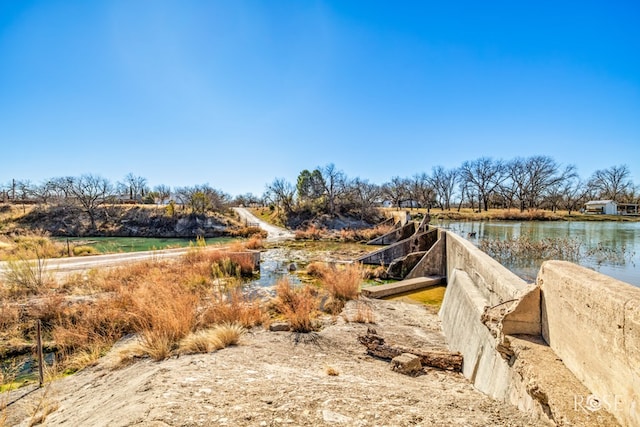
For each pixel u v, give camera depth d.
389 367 6.12
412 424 3.12
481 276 7.18
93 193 46.75
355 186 55.12
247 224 45.12
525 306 3.78
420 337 8.13
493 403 3.68
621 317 2.31
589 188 70.00
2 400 5.52
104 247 30.36
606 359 2.48
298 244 31.11
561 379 2.87
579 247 18.73
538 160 63.50
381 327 8.88
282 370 5.61
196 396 3.96
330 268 16.44
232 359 6.17
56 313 9.25
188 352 6.71
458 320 7.42
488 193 67.12
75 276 12.64
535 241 21.12
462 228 35.28
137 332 8.39
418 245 19.95
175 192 68.31
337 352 7.03
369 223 46.81
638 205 58.41
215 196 53.44
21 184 52.81
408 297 12.63
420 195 71.44
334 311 10.65
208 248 20.42
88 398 5.20
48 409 4.97
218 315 8.91
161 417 3.30
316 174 55.62
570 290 3.06
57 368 6.95
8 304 9.55
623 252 17.58
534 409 3.09
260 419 3.30
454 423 3.08
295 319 8.65
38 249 17.94
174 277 13.48
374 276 16.55
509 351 3.76
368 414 3.39
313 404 3.67
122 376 5.93
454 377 5.69
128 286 11.51
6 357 7.68
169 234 42.19
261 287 14.22
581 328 2.85
